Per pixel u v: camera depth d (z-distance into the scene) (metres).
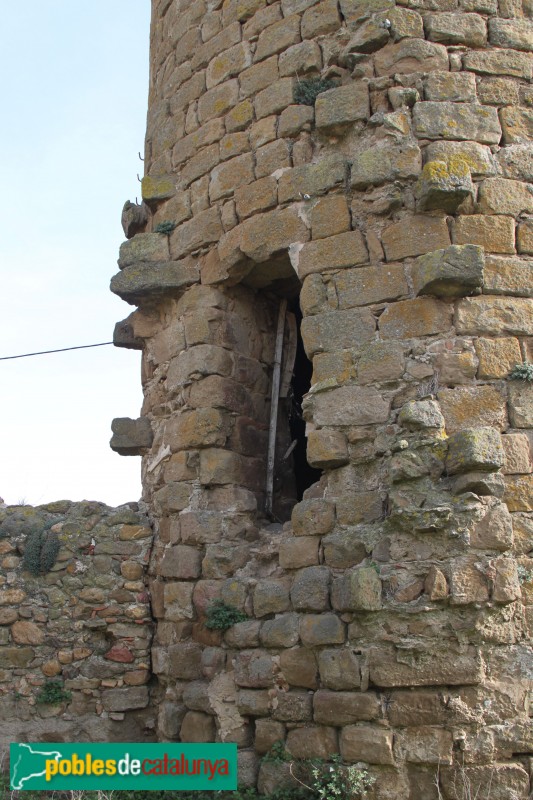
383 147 8.95
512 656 7.81
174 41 11.23
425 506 7.92
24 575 10.48
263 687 8.50
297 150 9.52
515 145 9.07
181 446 10.03
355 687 7.88
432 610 7.78
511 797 7.55
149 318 10.94
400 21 9.26
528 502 8.17
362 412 8.55
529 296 8.70
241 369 10.26
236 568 9.36
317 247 9.06
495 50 9.30
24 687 10.21
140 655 10.18
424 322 8.53
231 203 9.95
